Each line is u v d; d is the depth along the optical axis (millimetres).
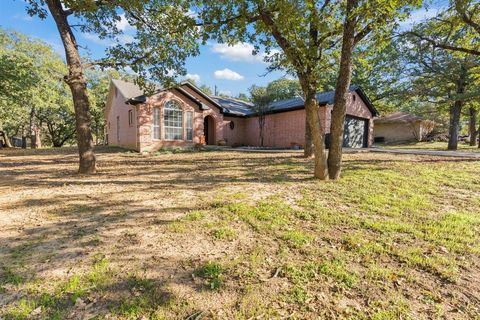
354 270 2557
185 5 7012
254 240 3205
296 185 5980
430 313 1994
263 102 18188
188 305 2078
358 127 17812
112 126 21078
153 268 2588
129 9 7922
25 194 5324
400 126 26547
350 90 16828
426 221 3770
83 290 2230
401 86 17500
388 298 2160
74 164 10016
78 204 4633
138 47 8797
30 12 7820
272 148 16969
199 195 5223
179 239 3223
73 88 7613
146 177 7246
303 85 6375
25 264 2654
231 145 19250
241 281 2385
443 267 2604
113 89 19688
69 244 3098
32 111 23828
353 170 7570
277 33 6141
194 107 16797
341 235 3326
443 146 19672
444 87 15594
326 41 6730
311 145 10961
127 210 4301
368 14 5148
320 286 2320
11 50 14898
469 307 2057
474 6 8734
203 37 6906
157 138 15453
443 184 5898
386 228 3510
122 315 1959
